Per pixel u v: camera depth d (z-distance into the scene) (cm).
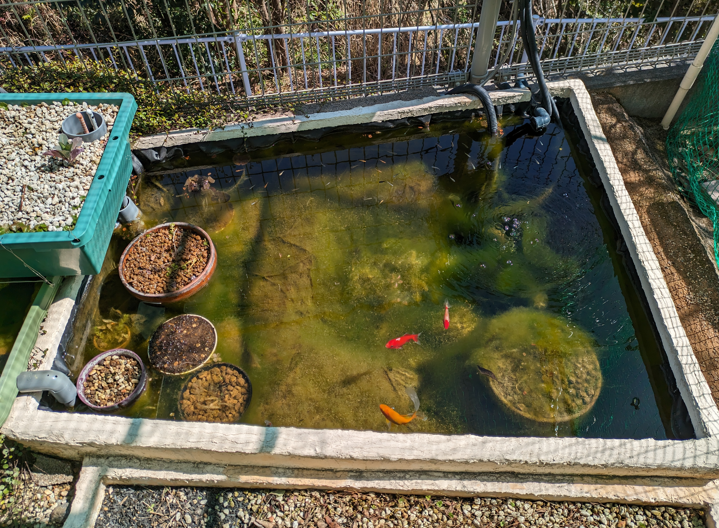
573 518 281
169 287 360
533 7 621
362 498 290
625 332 350
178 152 459
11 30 579
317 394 320
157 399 317
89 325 349
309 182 450
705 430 284
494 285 372
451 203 428
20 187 337
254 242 402
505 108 490
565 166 458
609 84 492
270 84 571
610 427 308
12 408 285
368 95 483
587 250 394
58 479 292
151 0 568
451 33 597
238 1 597
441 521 282
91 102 395
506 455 275
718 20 414
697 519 279
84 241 303
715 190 436
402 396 319
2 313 329
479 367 330
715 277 362
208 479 290
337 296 367
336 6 584
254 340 345
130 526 280
